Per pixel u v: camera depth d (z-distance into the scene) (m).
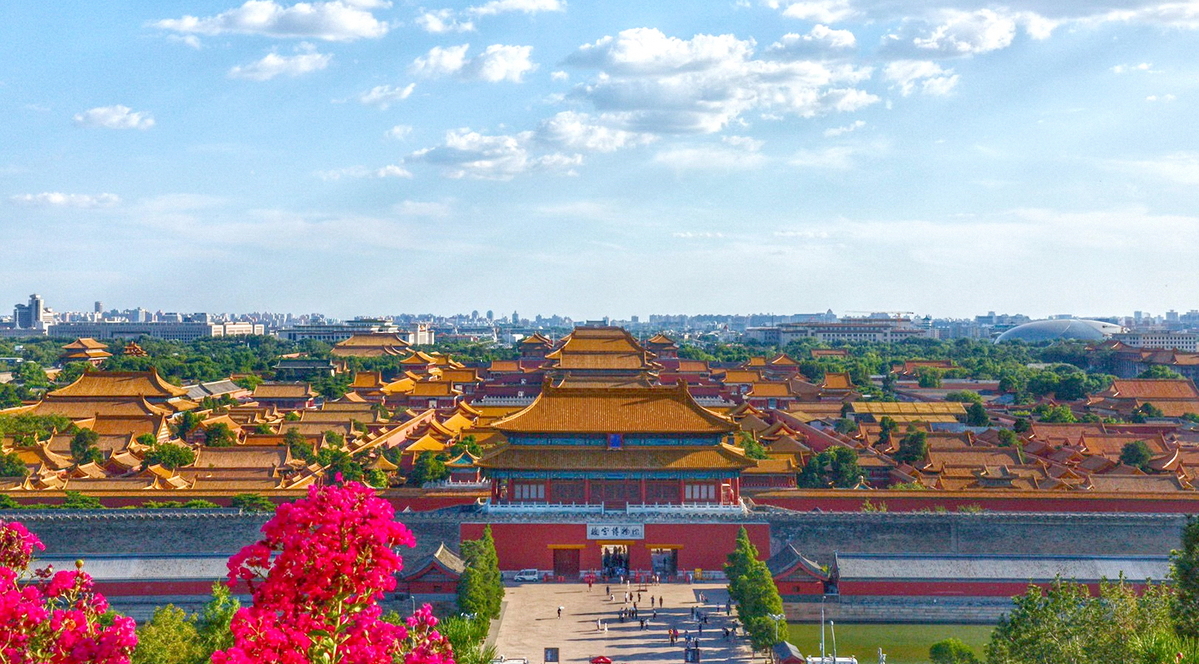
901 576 119.06
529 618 112.94
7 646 28.80
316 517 29.05
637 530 131.75
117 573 118.88
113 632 29.20
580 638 105.62
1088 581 118.62
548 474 136.00
